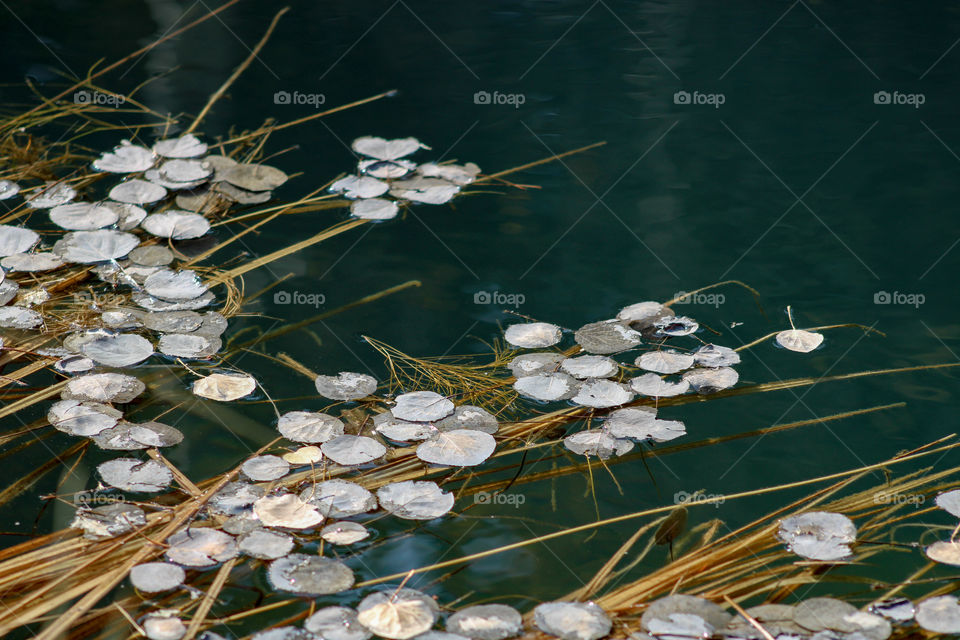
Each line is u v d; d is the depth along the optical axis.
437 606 2.12
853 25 3.05
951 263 2.41
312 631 2.10
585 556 2.17
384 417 2.26
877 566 2.15
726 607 2.13
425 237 2.46
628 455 2.24
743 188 2.52
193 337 2.33
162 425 2.25
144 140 2.59
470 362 2.32
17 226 2.45
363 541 2.17
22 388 2.28
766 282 2.40
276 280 2.40
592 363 2.31
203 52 2.88
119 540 2.16
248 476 2.20
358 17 3.20
